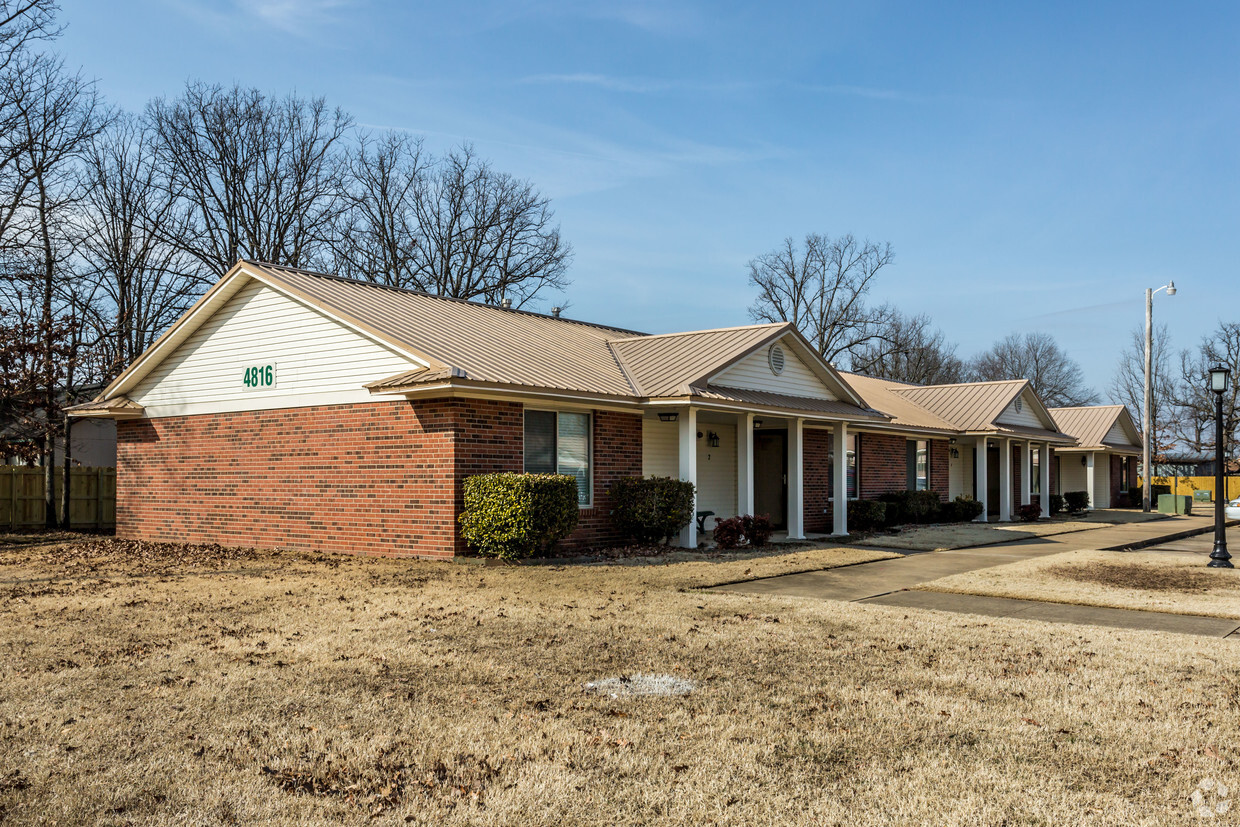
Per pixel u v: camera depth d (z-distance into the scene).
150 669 7.40
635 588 11.78
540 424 15.71
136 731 5.84
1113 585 12.67
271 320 17.05
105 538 19.72
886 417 22.06
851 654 8.02
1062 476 40.16
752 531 17.39
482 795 4.86
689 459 16.86
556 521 14.10
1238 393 58.34
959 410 30.19
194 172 33.06
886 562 15.48
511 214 42.03
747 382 18.69
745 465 17.95
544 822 4.55
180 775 5.11
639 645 8.32
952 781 5.07
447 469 14.30
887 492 25.73
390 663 7.61
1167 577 13.59
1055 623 9.69
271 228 34.84
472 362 14.71
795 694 6.72
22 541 19.30
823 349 53.94
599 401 15.83
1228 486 49.66
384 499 15.16
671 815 4.63
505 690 6.80
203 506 18.14
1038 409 32.12
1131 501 41.06
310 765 5.28
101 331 26.52
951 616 10.02
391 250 39.28
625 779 5.08
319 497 16.12
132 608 10.32
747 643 8.44
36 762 5.30
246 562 14.76
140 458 19.44
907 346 64.38
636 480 16.53
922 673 7.36
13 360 21.84
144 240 30.59
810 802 4.79
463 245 41.22
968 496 31.47
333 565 14.16
